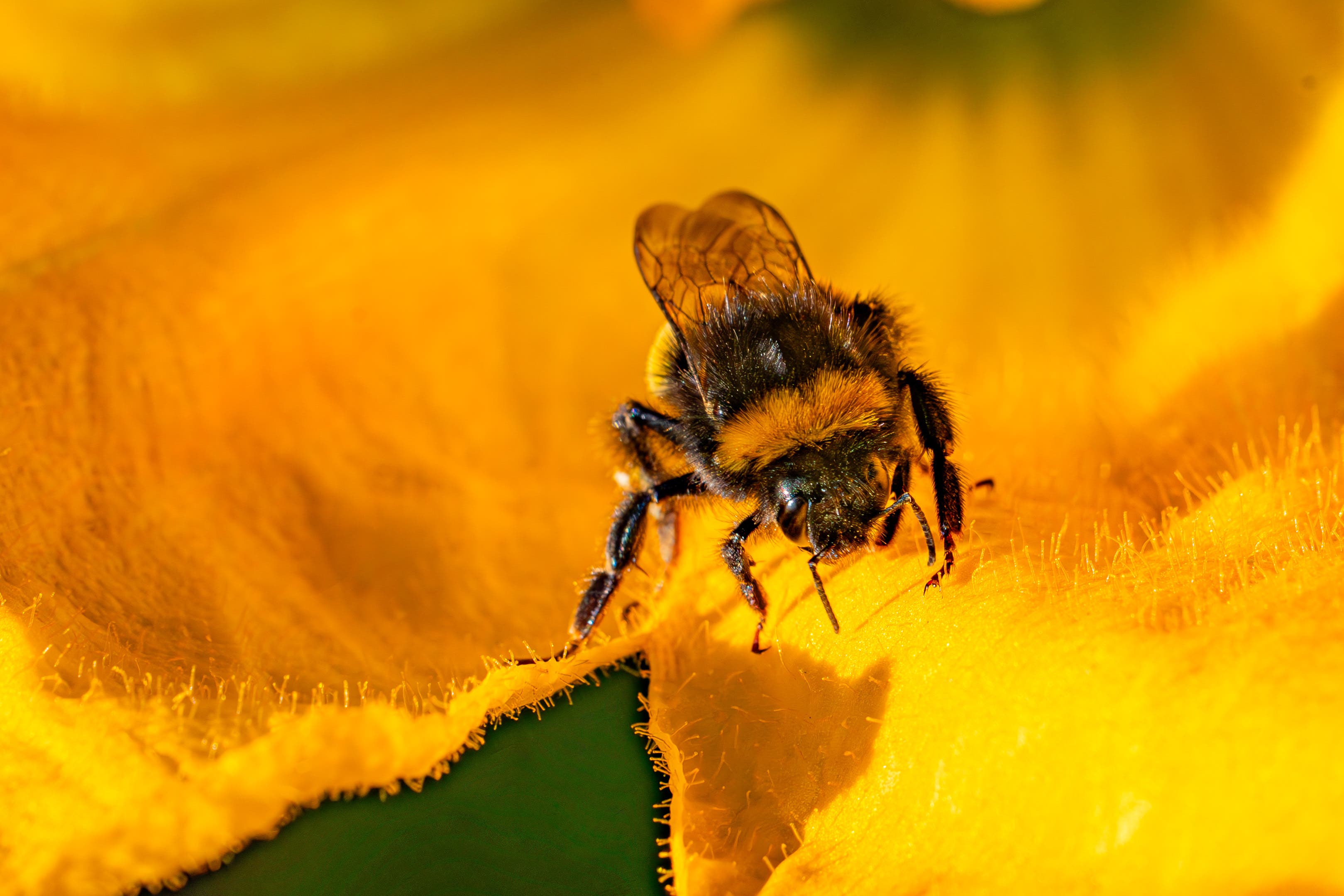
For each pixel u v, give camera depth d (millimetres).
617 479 169
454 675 161
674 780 155
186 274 174
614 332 184
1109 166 191
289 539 168
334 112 186
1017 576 157
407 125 188
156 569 163
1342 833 144
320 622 164
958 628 155
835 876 151
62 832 150
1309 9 189
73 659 155
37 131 177
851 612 159
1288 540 156
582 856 161
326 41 187
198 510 167
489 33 192
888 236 191
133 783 151
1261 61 190
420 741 153
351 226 182
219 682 157
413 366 179
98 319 170
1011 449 174
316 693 156
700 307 166
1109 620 153
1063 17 195
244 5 185
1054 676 151
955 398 171
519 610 167
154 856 150
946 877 150
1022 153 193
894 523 160
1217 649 150
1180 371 175
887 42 198
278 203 181
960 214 191
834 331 162
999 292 186
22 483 163
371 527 170
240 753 151
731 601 163
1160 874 146
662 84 196
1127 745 148
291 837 161
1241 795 146
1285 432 168
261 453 171
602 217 189
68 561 162
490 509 173
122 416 168
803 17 198
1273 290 177
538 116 193
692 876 153
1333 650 148
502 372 180
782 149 195
